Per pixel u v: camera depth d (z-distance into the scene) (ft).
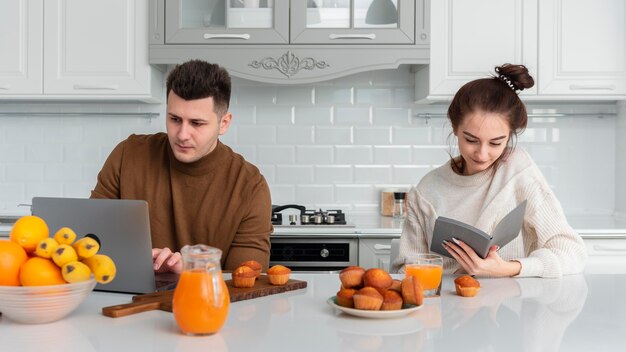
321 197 11.42
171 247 6.61
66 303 3.79
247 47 10.03
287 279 4.87
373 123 11.41
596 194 11.55
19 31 10.24
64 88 10.25
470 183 6.37
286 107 11.37
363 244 9.61
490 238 4.89
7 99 10.64
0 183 11.37
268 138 11.38
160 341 3.43
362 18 10.14
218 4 10.16
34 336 3.54
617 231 9.62
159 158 6.68
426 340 3.48
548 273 5.44
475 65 10.26
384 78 11.41
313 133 11.41
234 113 11.36
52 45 10.24
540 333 3.64
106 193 6.74
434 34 10.21
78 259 3.91
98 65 10.23
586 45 10.33
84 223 4.68
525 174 6.17
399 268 6.53
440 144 11.42
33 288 3.64
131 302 4.25
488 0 10.25
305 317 3.97
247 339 3.47
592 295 4.72
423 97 10.59
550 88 10.34
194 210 6.55
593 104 11.51
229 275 5.42
